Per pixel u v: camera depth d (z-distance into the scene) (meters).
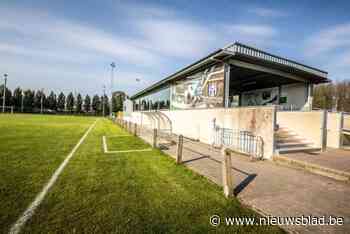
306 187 4.46
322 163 5.80
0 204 3.30
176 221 2.95
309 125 8.91
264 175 5.34
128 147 9.12
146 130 18.00
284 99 16.56
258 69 12.16
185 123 14.39
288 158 6.45
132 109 37.28
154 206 3.41
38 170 5.20
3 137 10.71
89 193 3.86
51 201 3.47
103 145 9.53
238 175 5.32
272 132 6.99
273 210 3.36
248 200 3.74
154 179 4.82
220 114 10.29
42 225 2.74
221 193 4.03
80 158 6.70
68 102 84.81
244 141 8.29
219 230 2.75
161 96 20.61
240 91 21.64
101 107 87.50
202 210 3.31
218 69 11.15
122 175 5.04
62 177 4.72
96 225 2.78
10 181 4.36
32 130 14.67
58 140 10.48
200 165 6.27
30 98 74.88
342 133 8.87
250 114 8.08
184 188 4.27
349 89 38.38
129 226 2.78
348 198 3.88
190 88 14.16
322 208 3.45
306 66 13.30
